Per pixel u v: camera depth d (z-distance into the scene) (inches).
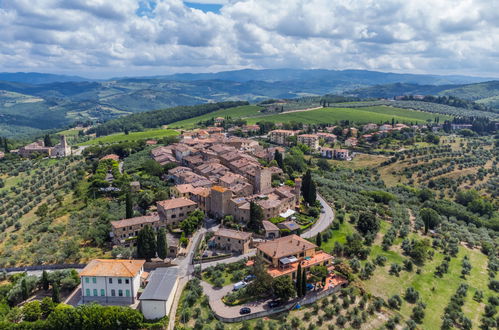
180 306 4222.4
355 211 7288.4
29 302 4124.0
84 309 3900.1
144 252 5142.7
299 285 4335.6
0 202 7839.6
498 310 4845.0
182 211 6294.3
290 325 3973.9
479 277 5654.5
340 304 4387.3
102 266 4404.5
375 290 4837.6
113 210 6648.6
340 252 5610.2
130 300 4298.7
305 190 7308.1
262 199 6781.5
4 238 6136.8
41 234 6028.5
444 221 7815.0
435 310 4680.1
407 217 7450.8
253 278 4633.4
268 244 5142.7
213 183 7564.0
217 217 6456.7
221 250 5502.0
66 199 7509.8
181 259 5275.6
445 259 6003.9
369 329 4094.5
